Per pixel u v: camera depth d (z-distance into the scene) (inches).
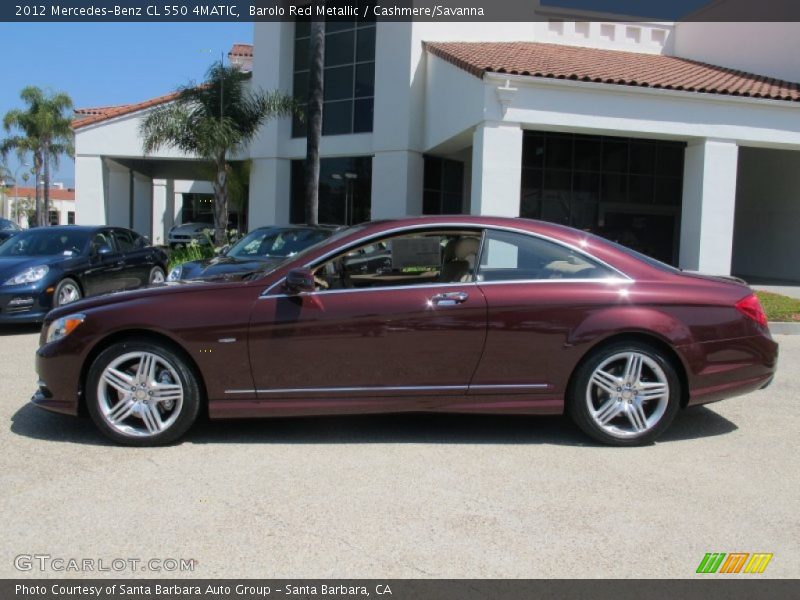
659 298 184.5
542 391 183.9
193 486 155.3
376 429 200.2
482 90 534.3
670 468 171.0
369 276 199.8
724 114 562.6
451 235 192.5
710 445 189.3
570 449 184.5
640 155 781.9
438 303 180.7
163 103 906.7
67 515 139.9
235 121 722.8
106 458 172.7
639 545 130.6
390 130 775.7
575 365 183.6
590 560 124.7
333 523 137.7
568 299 182.9
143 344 178.7
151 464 168.9
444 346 181.2
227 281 191.6
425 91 762.2
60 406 183.3
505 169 534.3
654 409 186.9
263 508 144.3
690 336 183.6
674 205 792.9
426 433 197.2
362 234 191.5
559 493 154.3
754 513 145.2
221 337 177.8
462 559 124.4
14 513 140.5
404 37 760.3
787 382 269.7
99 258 417.4
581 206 769.6
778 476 166.6
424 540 131.3
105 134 926.4
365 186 826.2
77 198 934.4
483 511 144.3
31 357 301.1
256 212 882.8
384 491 154.0
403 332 179.9
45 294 364.2
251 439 189.5
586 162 768.3
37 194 1680.6
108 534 132.2
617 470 169.0
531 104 534.3
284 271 184.9
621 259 190.2
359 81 819.4
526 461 174.7
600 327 181.5
